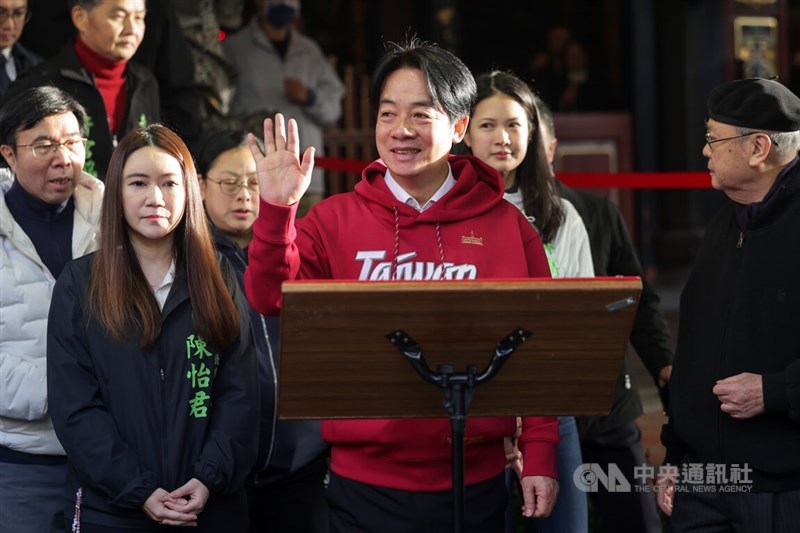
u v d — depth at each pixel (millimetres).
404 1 13062
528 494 4258
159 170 4398
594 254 5773
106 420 4320
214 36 8484
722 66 13734
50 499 4840
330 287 3355
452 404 3551
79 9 6102
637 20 13617
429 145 4016
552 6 14344
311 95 9750
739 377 4293
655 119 13766
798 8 14164
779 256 4301
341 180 11430
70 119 4902
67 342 4375
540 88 13781
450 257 4129
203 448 4406
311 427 5199
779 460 4277
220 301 4461
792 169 4375
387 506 4086
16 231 4770
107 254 4383
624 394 5754
